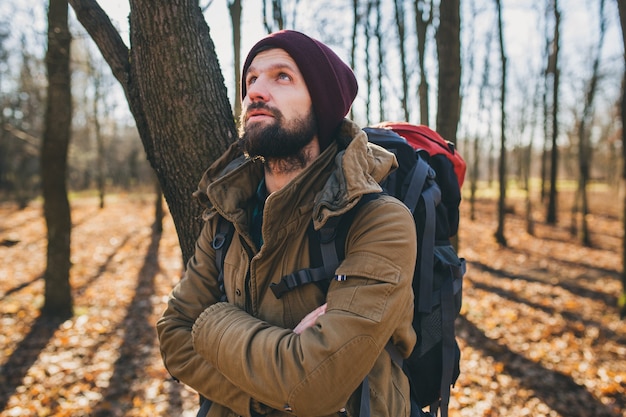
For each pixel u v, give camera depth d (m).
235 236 1.26
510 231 15.70
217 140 1.70
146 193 28.89
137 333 5.89
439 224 1.40
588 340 5.68
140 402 4.18
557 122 15.62
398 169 1.33
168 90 1.61
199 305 1.28
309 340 0.99
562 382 4.62
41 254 11.02
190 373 1.19
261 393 1.00
